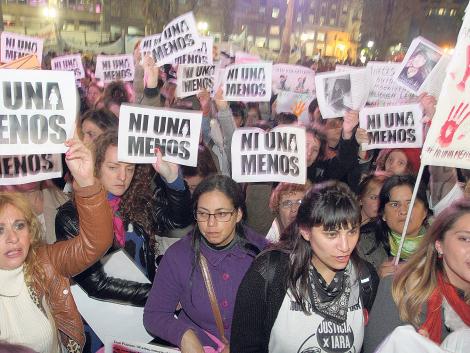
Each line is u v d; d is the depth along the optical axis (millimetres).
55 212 2719
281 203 2916
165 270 2217
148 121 2572
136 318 2541
